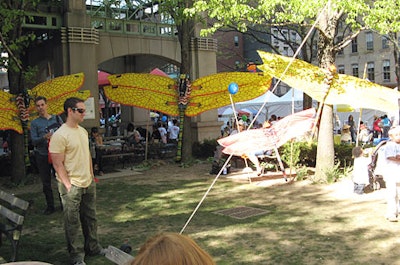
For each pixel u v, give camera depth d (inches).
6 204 335.0
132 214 302.2
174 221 277.9
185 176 468.1
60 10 606.5
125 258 130.0
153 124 925.8
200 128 698.8
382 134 842.8
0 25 426.0
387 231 236.5
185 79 582.9
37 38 662.5
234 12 399.5
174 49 741.9
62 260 209.9
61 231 264.5
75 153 191.9
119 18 692.1
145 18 741.3
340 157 456.4
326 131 393.7
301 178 407.2
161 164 567.2
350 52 1793.8
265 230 247.6
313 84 386.0
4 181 477.1
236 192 364.5
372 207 291.7
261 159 478.0
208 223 268.8
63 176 190.4
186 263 47.6
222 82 590.6
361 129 646.5
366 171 334.3
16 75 468.1
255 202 323.3
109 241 239.1
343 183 379.2
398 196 261.7
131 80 595.5
